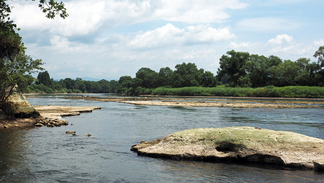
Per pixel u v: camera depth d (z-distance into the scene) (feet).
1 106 74.43
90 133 61.57
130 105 181.98
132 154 41.14
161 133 62.23
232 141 39.11
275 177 30.45
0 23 40.81
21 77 75.36
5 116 73.31
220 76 495.41
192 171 32.68
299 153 35.19
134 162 36.55
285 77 385.91
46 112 104.83
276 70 395.34
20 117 76.89
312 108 150.92
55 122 75.10
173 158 38.06
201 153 38.14
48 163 35.99
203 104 185.47
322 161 33.12
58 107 135.23
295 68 387.96
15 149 44.21
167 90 500.33
